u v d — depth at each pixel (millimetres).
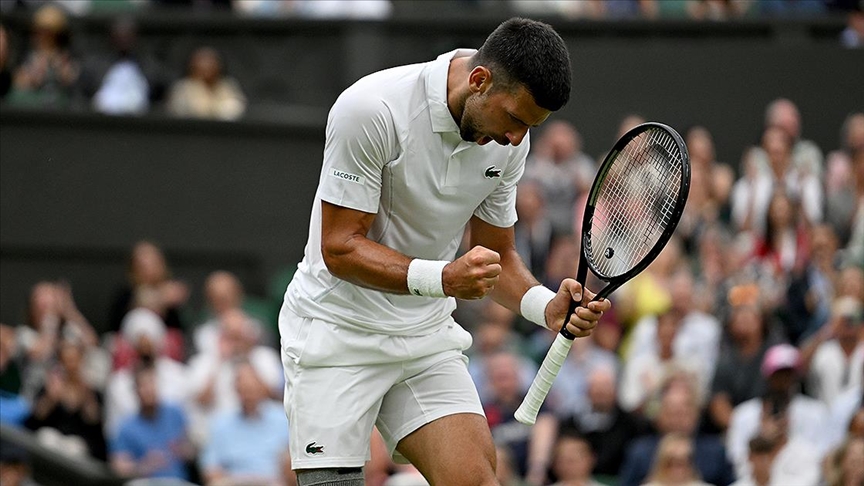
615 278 9828
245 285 26406
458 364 10500
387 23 28297
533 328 22875
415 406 10320
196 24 28156
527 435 19719
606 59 29078
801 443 18625
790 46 29375
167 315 23188
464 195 10000
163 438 20062
